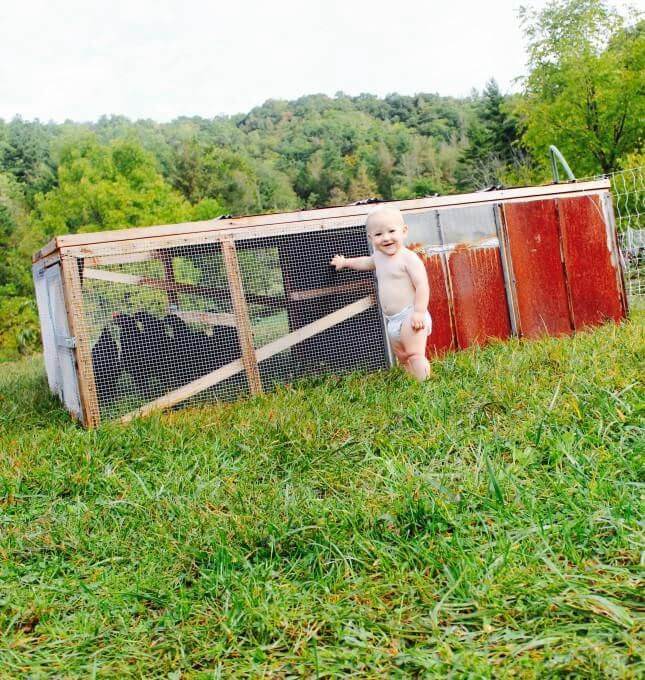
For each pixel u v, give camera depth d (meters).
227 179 74.06
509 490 3.54
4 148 64.81
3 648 2.71
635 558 2.81
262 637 2.64
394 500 3.53
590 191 8.02
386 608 2.70
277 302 6.67
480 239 7.46
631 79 26.03
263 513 3.62
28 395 8.01
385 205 7.03
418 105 110.12
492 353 6.56
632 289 11.62
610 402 4.46
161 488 4.09
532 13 28.52
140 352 6.24
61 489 4.38
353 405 5.37
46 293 7.24
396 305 6.29
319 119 104.94
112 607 2.95
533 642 2.31
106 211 38.91
